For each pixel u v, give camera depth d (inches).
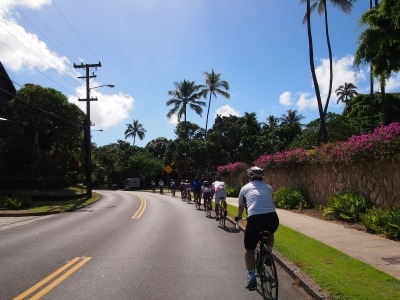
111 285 282.8
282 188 840.3
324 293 243.1
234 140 2883.9
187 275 310.7
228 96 2608.3
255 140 2576.3
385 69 347.9
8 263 358.0
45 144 1755.7
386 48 334.3
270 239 258.2
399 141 469.7
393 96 1962.4
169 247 432.5
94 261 361.7
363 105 2048.5
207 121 2669.8
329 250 365.4
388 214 450.9
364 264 309.3
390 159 482.0
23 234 563.8
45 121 1578.5
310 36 1284.4
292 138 2411.4
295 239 430.3
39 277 305.6
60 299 251.8
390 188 491.2
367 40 336.5
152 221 690.8
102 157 3617.1
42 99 1596.9
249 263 256.2
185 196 1371.8
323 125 1263.5
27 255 395.9
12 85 1705.2
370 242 401.4
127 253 398.9
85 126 1537.9
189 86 2603.3
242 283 287.7
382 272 284.2
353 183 591.8
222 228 592.4
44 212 932.6
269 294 246.5
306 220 591.8
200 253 398.6
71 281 293.3
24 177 1526.8
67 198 1421.0
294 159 826.8
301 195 776.3
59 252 408.2
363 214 519.8
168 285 282.8
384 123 1209.4
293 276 299.1
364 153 534.0
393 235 416.2
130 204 1159.0
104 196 1697.8
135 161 3211.1
